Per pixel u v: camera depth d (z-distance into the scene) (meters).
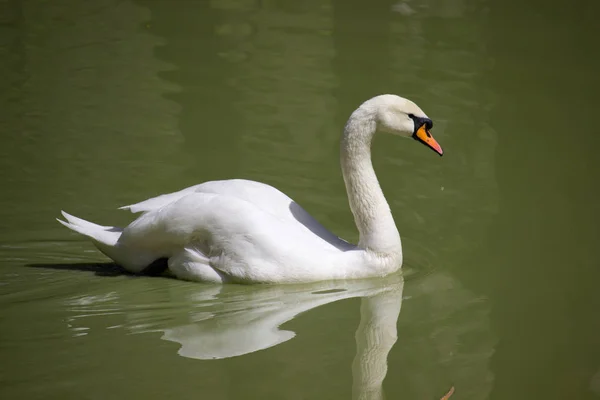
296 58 19.59
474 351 9.63
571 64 19.20
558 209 13.56
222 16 22.38
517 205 13.71
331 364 9.28
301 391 8.73
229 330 10.00
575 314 10.52
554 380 9.12
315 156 15.52
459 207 13.73
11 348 9.36
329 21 21.98
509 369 9.23
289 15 22.50
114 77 18.36
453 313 10.59
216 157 15.27
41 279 11.25
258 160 15.26
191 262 11.20
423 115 11.52
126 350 9.41
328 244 11.51
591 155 15.31
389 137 16.56
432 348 9.72
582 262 11.91
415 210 13.66
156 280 11.30
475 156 15.40
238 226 10.95
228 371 9.00
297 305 10.73
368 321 10.29
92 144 15.48
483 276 11.59
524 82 18.20
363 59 19.48
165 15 22.38
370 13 22.61
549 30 21.22
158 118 16.58
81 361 9.12
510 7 22.97
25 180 14.17
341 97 17.48
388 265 11.48
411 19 22.09
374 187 11.53
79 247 12.42
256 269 11.00
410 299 10.94
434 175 14.86
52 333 9.73
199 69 18.92
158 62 19.25
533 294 11.04
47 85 17.83
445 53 19.84
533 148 15.57
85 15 22.22
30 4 22.84
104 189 14.02
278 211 11.53
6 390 8.51
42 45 19.97
